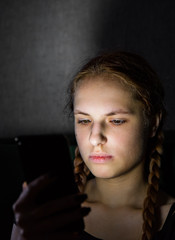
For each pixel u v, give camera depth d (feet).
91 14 4.39
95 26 4.39
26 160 1.68
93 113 2.03
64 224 1.61
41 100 4.53
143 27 4.29
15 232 2.47
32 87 4.55
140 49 4.30
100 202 2.36
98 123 2.03
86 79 2.12
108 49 4.37
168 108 4.24
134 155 2.07
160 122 2.42
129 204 2.28
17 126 4.61
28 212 1.59
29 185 1.60
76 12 4.42
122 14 4.33
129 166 2.08
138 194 2.28
